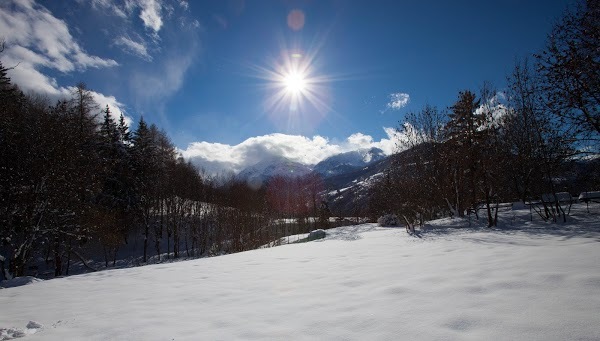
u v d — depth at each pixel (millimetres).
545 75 12961
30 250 22109
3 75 24609
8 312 5516
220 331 3750
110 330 4125
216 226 34250
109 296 6418
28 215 19891
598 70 11664
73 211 22781
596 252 5359
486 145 16000
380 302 4172
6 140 19781
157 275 8781
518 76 15375
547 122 13922
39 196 20203
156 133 46438
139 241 39969
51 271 30516
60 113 22969
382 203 29844
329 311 4078
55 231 21641
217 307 4895
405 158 22469
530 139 15344
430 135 22094
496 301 3596
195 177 47094
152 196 36406
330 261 8656
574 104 12359
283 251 12648
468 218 16875
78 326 4395
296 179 69000
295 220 48531
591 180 15773
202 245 35938
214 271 8672
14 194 19297
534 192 17797
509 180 18062
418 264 6547
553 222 13023
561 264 4746
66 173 21297
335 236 21844
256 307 4668
